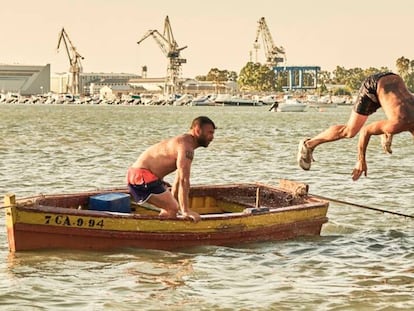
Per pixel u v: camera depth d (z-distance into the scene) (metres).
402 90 13.00
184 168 13.98
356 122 13.38
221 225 14.80
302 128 71.62
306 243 15.53
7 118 88.69
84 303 11.47
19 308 11.21
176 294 11.98
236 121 88.12
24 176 26.94
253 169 30.84
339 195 22.94
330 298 11.86
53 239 13.93
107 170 29.89
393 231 17.02
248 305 11.48
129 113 118.19
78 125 71.00
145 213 15.83
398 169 30.70
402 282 12.82
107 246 14.21
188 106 181.38
